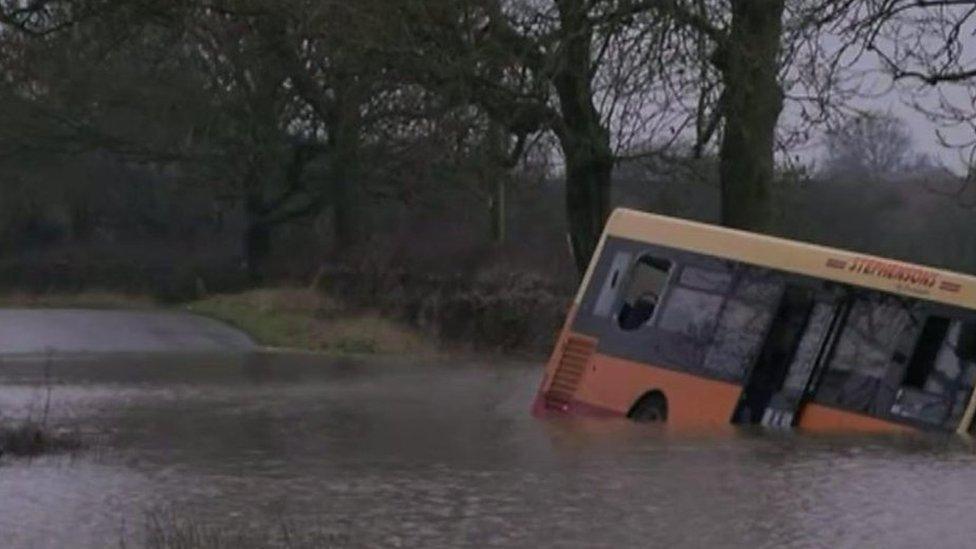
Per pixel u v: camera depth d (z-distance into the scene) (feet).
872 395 84.79
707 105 96.73
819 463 65.67
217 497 56.34
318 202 265.75
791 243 88.58
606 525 50.19
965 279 84.64
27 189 294.05
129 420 85.25
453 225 226.38
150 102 240.12
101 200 303.48
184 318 231.09
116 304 280.31
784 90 94.43
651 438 77.10
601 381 91.04
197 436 76.74
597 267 92.94
